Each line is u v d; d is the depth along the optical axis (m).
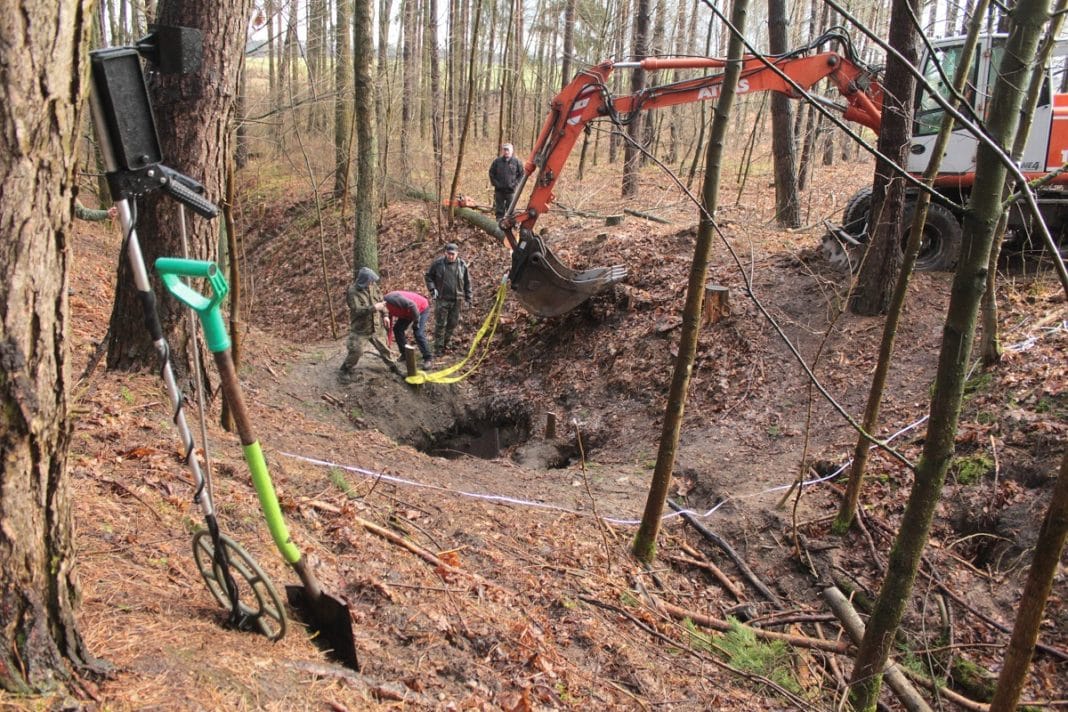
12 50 1.96
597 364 11.10
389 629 3.99
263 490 3.02
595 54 23.83
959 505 6.89
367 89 14.25
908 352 8.89
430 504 6.32
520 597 5.12
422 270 15.76
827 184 18.56
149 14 14.21
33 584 2.23
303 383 10.63
